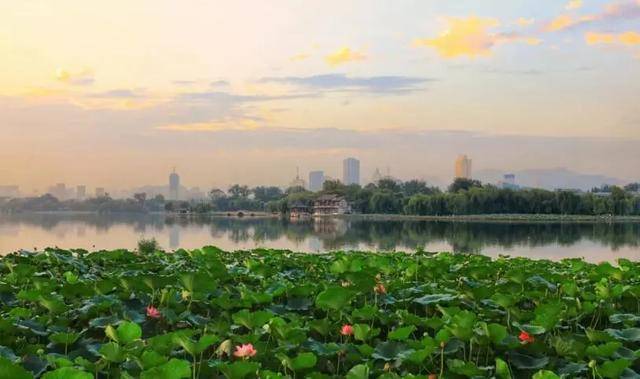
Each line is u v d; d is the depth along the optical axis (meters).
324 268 11.59
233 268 10.48
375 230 99.56
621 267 12.12
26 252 12.88
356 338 6.29
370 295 8.24
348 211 187.38
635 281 10.48
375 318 7.23
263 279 9.55
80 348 5.89
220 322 6.35
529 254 51.25
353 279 8.47
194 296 7.70
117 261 12.93
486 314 7.28
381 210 180.38
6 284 8.30
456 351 6.00
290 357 5.69
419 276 10.37
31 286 8.59
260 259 13.09
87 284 7.97
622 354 5.77
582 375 5.69
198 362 5.41
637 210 154.88
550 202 156.88
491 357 6.05
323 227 112.19
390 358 5.79
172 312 7.07
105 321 6.65
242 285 9.02
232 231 93.75
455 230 100.19
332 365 5.88
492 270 10.74
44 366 5.33
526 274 9.78
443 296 7.82
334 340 6.80
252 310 7.78
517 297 8.03
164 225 122.69
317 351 5.84
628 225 121.44
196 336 6.72
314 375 5.07
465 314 6.09
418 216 162.62
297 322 6.34
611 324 7.57
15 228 93.62
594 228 109.12
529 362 5.88
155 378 4.48
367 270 9.78
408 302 8.20
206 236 76.69
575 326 7.36
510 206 157.12
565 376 5.36
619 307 8.55
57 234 74.06
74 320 7.18
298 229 103.50
